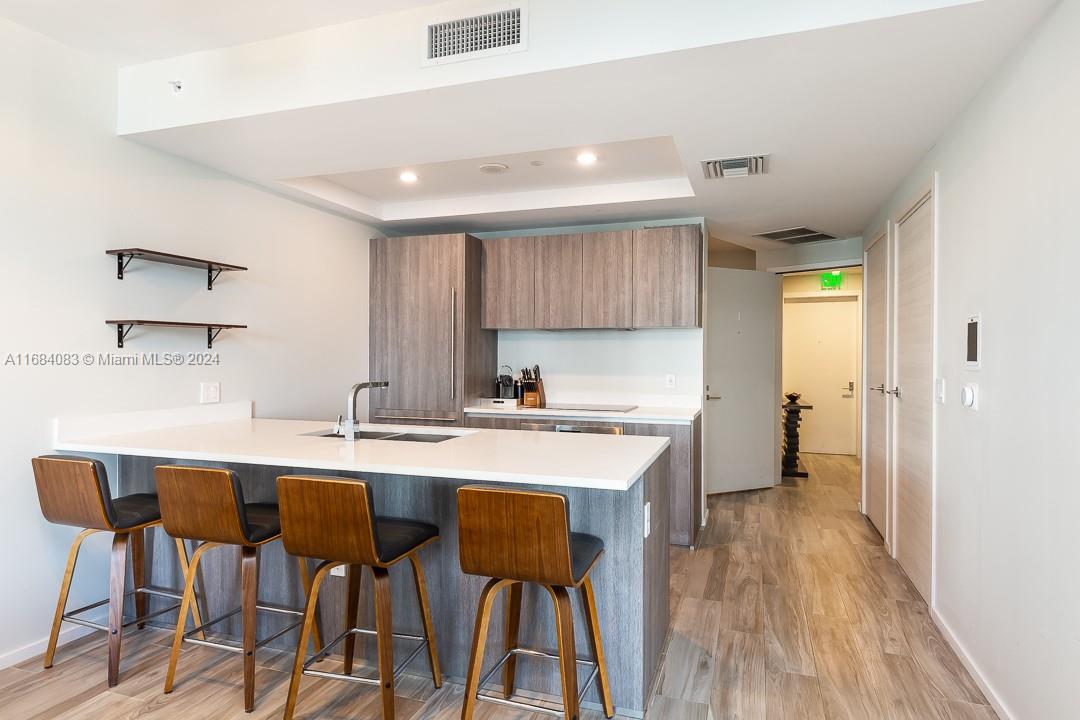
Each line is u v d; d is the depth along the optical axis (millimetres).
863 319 4848
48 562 2598
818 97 2336
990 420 2199
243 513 2143
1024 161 1923
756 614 2963
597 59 2047
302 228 4055
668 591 2736
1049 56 1751
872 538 4207
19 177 2457
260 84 2537
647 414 4141
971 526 2389
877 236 4215
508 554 1785
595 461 2143
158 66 2729
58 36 2527
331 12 2312
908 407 3420
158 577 2867
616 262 4410
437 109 2465
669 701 2219
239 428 3100
